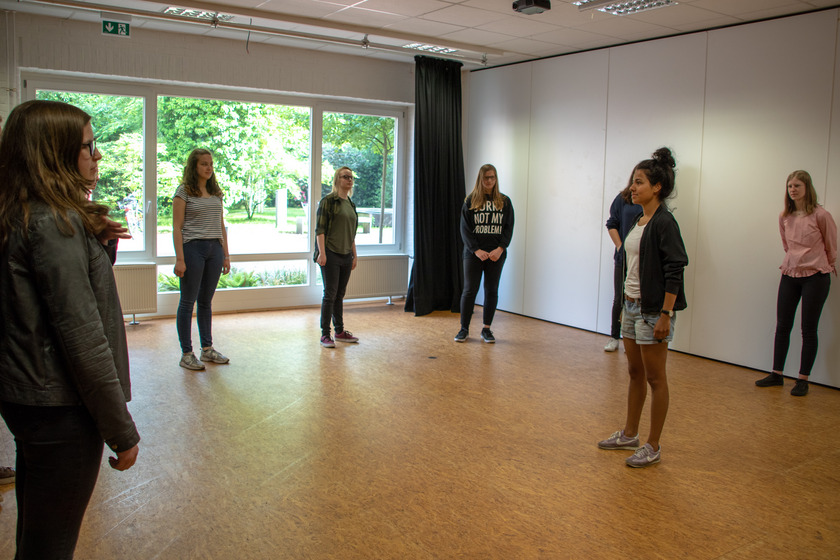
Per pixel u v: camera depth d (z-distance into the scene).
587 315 6.55
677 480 3.16
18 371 1.45
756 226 5.12
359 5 5.06
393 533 2.59
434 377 4.80
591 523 2.72
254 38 6.34
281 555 2.41
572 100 6.58
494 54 6.69
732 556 2.49
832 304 4.69
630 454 3.47
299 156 7.23
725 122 5.29
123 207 6.33
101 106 6.12
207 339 5.00
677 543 2.57
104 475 3.05
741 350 5.27
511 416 4.01
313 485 3.01
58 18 5.58
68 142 1.50
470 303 5.97
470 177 7.89
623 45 6.06
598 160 6.34
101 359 1.47
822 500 2.98
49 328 1.47
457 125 7.44
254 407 4.06
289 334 6.07
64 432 1.50
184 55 6.20
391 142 7.84
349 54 7.13
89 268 1.52
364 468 3.21
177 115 6.49
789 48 4.86
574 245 6.64
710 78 5.38
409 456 3.37
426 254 7.24
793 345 4.93
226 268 5.11
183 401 4.13
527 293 7.23
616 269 5.61
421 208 7.19
